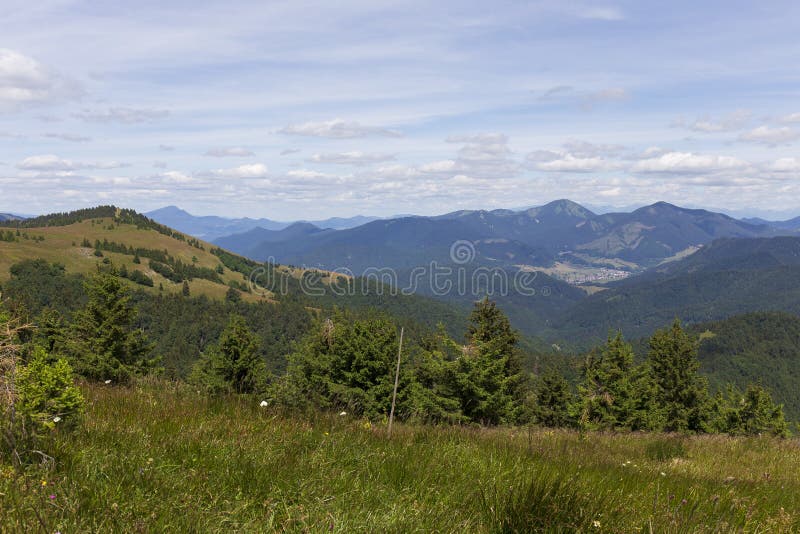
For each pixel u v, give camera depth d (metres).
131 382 9.80
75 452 3.84
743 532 3.58
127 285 36.94
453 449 5.74
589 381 37.50
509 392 33.22
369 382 25.38
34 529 2.48
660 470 6.77
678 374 46.59
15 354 3.96
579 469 5.45
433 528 3.14
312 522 3.02
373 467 4.46
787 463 9.95
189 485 3.47
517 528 3.18
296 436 5.30
